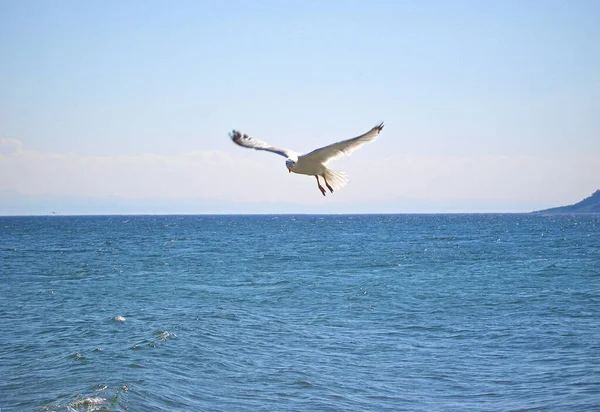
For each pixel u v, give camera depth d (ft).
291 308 89.81
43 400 45.47
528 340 66.18
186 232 416.87
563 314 81.66
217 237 338.34
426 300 96.89
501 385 50.47
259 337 68.54
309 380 52.06
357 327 74.79
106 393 46.88
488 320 78.48
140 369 54.54
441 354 60.90
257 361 58.03
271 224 645.92
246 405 45.57
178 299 100.01
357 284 118.83
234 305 93.04
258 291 109.81
